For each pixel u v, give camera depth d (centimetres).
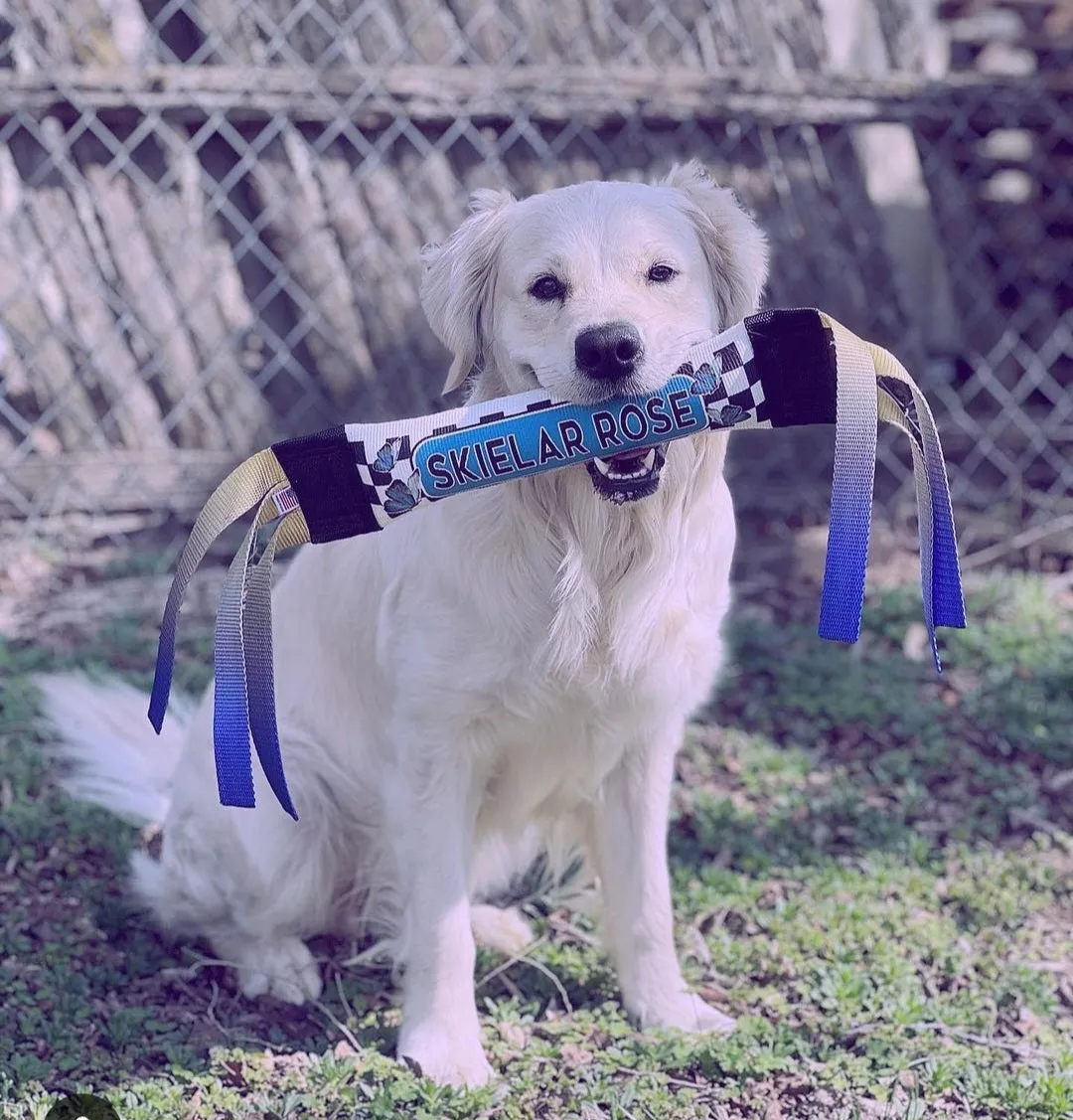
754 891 184
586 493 153
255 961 172
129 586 240
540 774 165
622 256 152
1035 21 318
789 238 284
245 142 253
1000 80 284
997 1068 156
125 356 254
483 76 257
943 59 361
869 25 368
